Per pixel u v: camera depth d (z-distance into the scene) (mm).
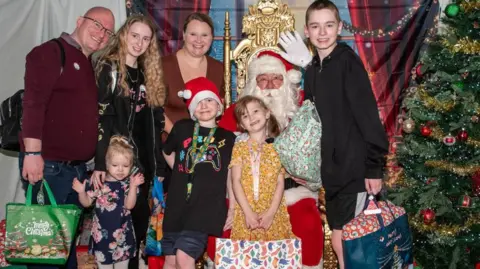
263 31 5633
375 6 6148
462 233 4797
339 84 3854
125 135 4234
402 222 4055
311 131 3963
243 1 6160
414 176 5145
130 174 4297
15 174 5895
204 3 6156
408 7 6125
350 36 6176
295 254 3895
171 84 5137
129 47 4270
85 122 4105
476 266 4695
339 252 4062
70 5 6090
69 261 4297
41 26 5965
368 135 3723
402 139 5574
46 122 4031
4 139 4105
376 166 3787
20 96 4152
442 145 4910
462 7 4848
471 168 4734
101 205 4246
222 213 4039
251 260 3834
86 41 4195
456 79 4840
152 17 6148
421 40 6117
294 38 4887
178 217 4055
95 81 4238
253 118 4074
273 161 4074
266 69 4750
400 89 6156
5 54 5750
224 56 5590
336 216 3994
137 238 4434
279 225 4062
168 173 4785
